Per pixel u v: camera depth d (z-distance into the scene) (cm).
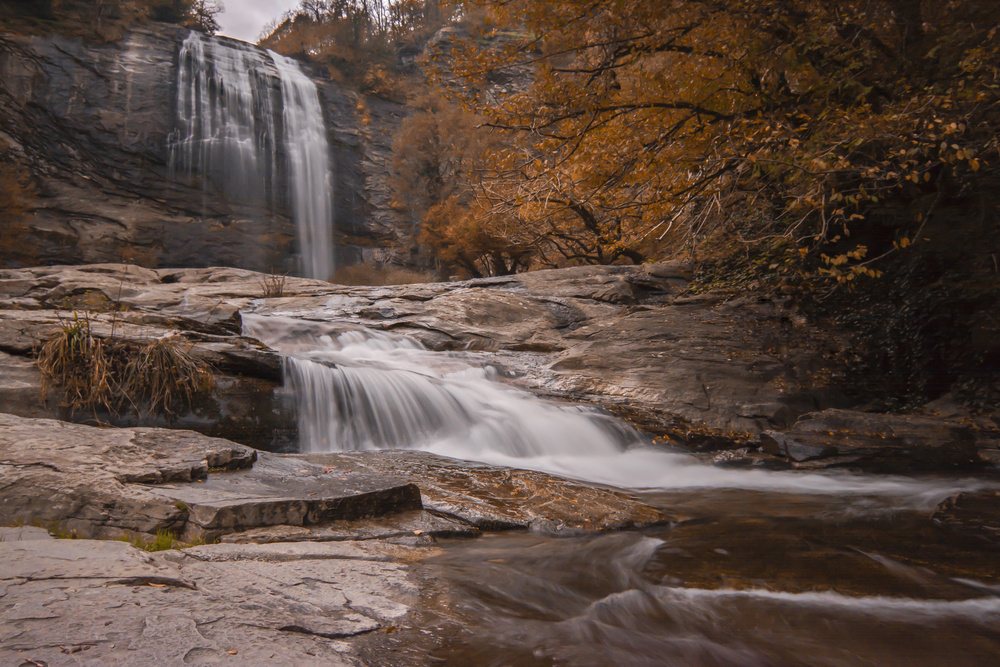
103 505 403
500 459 774
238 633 238
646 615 322
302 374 791
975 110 797
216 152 3725
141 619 235
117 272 1644
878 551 442
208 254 3619
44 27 3384
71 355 662
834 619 321
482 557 412
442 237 3322
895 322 1050
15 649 200
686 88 1059
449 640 274
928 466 760
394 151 4084
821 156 819
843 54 959
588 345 1184
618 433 863
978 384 938
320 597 300
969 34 855
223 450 531
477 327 1308
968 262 970
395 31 5372
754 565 409
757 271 1341
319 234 4131
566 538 472
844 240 1218
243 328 1159
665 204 1115
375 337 1219
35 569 273
